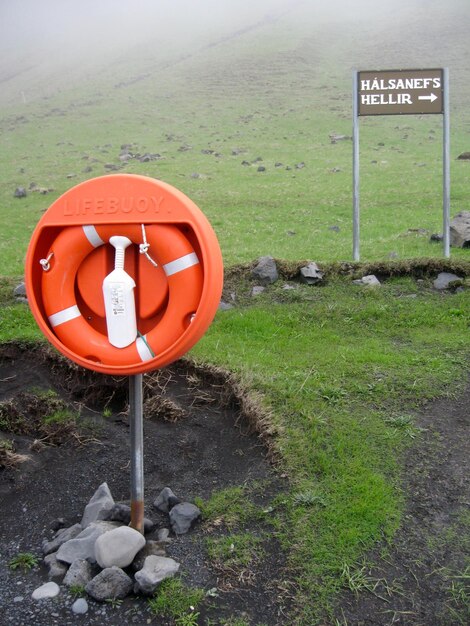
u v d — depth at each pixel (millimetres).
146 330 2924
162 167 22203
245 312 5863
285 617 2693
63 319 2895
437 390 4281
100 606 2764
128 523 3207
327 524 3096
